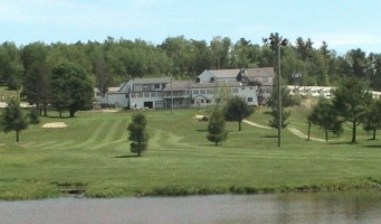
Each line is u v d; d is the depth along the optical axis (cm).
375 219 3406
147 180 4844
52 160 6225
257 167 5519
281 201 4075
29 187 4669
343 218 3450
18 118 10475
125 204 4088
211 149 7912
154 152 7369
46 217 3675
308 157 6394
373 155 6600
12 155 6575
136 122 6975
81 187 4747
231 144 9112
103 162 6134
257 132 11744
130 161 6200
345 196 4238
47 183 4853
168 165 5784
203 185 4584
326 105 9881
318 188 4597
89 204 4122
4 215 3766
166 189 4512
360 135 11069
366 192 4412
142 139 6938
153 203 4106
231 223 3375
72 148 8562
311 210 3719
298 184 4628
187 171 5303
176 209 3856
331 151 7356
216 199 4219
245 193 4475
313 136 10950
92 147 8756
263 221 3412
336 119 9688
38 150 7831
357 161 5872
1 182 4912
